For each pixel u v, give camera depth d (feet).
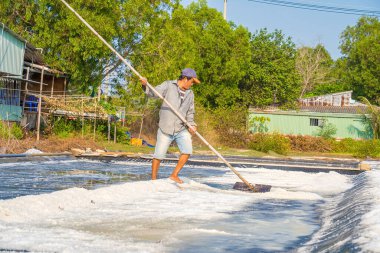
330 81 221.46
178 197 21.13
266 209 18.95
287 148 121.29
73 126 91.25
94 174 32.99
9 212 15.11
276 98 153.17
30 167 37.45
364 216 12.80
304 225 15.62
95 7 89.97
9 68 77.51
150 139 124.77
